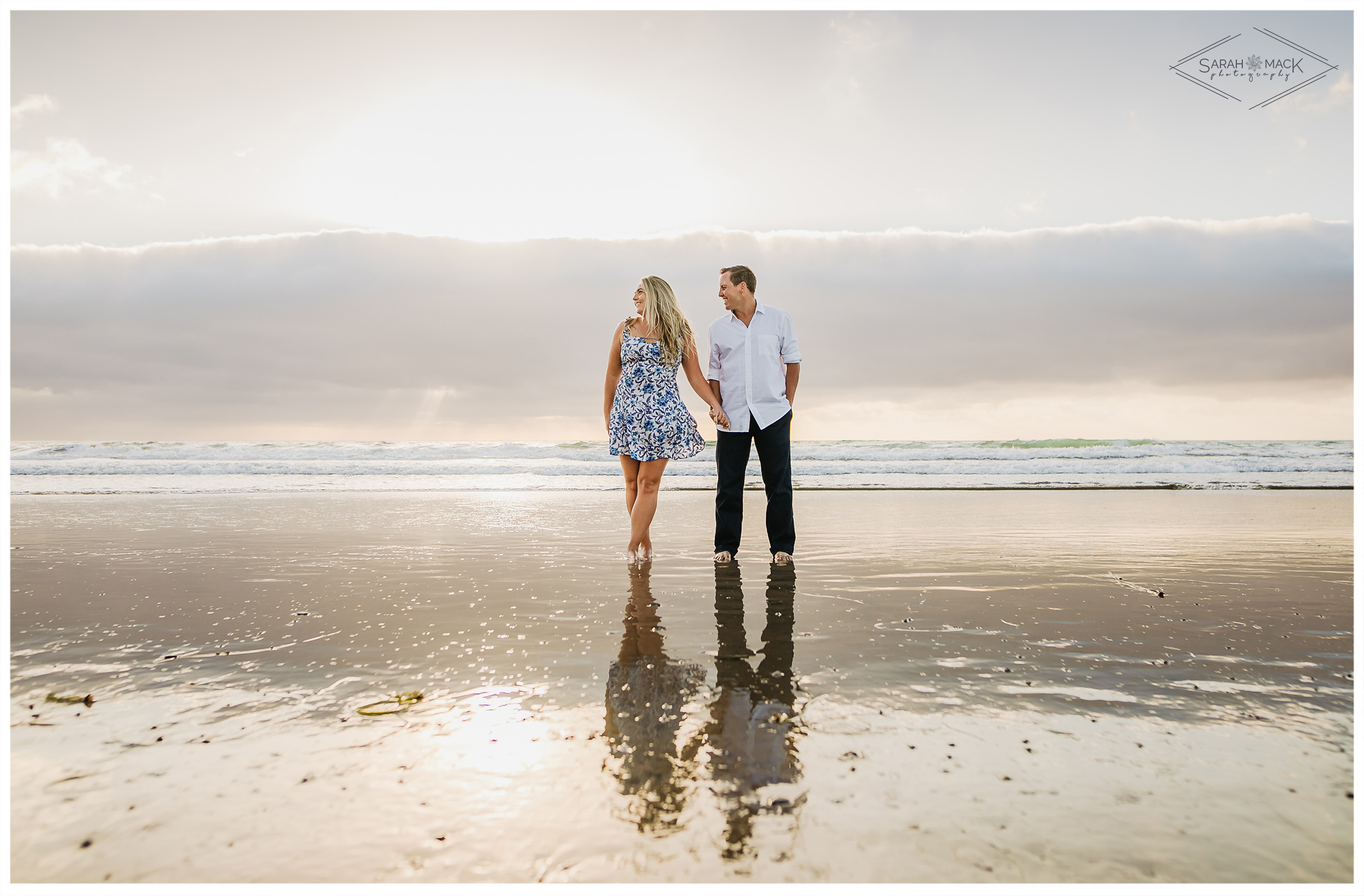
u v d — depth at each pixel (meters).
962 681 1.71
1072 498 8.34
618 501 7.76
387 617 2.38
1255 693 1.63
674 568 3.40
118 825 1.05
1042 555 3.81
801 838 1.01
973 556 3.78
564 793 1.15
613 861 0.96
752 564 3.51
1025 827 1.04
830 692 1.63
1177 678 1.74
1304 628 2.23
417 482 11.38
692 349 3.62
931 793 1.15
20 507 7.00
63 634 2.15
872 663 1.86
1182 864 0.96
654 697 1.60
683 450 3.60
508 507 7.03
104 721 1.44
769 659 1.89
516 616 2.39
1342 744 1.35
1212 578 3.12
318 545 4.19
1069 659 1.89
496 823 1.06
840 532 4.91
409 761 1.26
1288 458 13.71
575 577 3.14
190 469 13.10
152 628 2.22
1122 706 1.55
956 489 10.28
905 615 2.41
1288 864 0.96
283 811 1.09
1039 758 1.28
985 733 1.40
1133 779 1.20
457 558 3.69
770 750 1.31
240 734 1.38
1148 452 15.84
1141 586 2.94
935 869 0.94
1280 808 1.10
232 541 4.39
